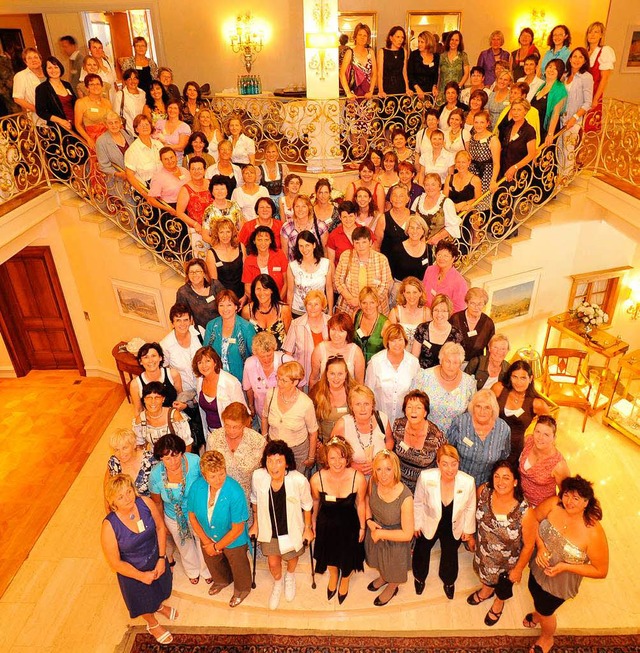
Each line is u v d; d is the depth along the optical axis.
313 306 5.11
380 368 4.90
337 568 4.75
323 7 7.09
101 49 8.09
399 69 7.74
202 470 4.10
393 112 7.88
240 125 7.10
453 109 6.88
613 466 6.48
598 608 4.88
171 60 11.08
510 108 6.16
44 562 5.50
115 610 5.02
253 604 4.86
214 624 4.79
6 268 8.11
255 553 4.89
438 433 4.50
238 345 5.35
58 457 6.93
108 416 7.70
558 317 7.48
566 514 4.02
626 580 5.12
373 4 10.76
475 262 6.86
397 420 4.57
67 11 10.27
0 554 5.60
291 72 11.31
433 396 4.75
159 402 4.67
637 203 6.00
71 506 6.16
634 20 10.05
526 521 4.12
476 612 4.81
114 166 6.48
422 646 4.55
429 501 4.32
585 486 3.81
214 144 7.50
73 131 6.82
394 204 5.66
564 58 7.15
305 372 5.42
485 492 4.25
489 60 8.62
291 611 4.80
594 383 7.69
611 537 5.55
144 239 7.24
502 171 6.51
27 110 6.64
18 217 6.47
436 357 5.11
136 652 4.59
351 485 4.31
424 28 11.07
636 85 10.52
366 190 5.79
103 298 7.87
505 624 4.71
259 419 5.55
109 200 7.02
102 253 7.40
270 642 4.61
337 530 4.43
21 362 8.72
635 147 6.16
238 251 5.95
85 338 8.45
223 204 6.09
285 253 6.06
